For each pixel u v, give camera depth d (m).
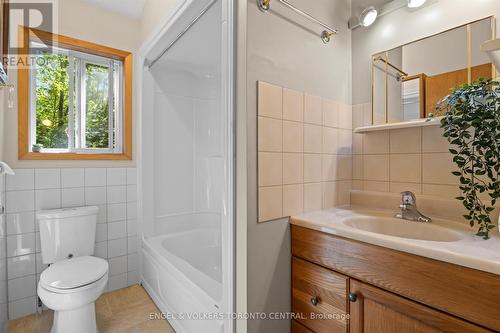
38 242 1.77
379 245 0.89
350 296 0.96
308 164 1.32
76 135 2.06
